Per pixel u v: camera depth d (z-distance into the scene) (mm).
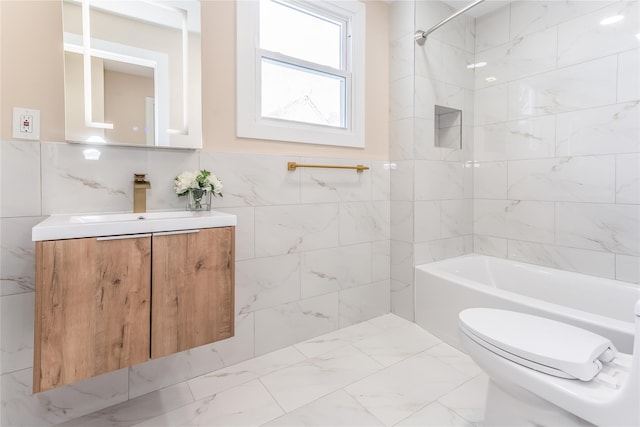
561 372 968
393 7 2365
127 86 1445
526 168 2289
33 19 1285
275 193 1901
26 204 1285
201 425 1338
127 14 1441
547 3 2135
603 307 1842
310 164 2029
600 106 1908
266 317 1900
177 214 1466
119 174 1464
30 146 1286
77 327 1039
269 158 1871
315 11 2096
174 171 1589
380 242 2406
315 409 1427
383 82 2389
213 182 1535
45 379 999
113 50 1414
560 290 2033
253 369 1748
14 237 1267
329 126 2156
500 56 2416
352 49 2207
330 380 1643
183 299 1233
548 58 2143
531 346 1044
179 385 1609
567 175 2072
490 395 1224
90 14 1364
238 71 1753
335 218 2164
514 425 1127
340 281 2209
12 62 1252
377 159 2369
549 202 2172
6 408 1280
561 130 2092
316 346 1992
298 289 2018
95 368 1071
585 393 910
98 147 1416
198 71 1604
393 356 1874
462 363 1796
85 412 1408
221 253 1322
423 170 2311
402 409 1421
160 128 1521
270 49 1956
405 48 2279
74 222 1141
